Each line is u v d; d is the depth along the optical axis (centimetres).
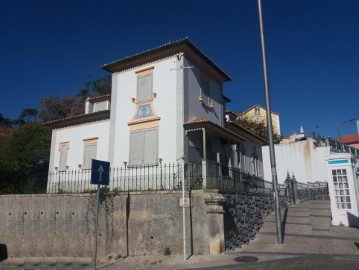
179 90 1650
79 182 1933
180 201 1203
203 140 1568
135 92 1800
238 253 1129
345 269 874
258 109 6191
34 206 1504
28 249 1472
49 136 2798
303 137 3788
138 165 1678
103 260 1265
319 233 1311
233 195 1296
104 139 1994
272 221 1584
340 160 1476
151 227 1236
